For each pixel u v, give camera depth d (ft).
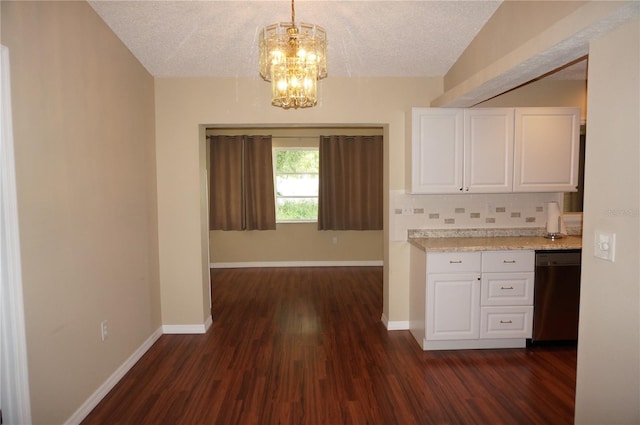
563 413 8.02
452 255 10.77
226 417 7.97
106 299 8.95
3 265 5.95
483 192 11.63
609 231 5.59
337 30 9.71
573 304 10.92
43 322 6.75
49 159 6.91
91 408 8.19
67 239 7.45
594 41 5.92
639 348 5.16
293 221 22.40
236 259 22.40
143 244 11.06
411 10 8.95
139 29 9.44
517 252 10.82
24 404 6.24
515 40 7.91
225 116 12.06
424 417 7.89
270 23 9.41
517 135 11.54
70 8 7.61
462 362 10.28
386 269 12.88
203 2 8.61
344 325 13.09
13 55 6.05
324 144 21.61
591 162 5.95
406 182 12.33
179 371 9.91
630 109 5.23
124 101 9.95
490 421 7.77
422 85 12.21
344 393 8.82
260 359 10.55
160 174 12.11
